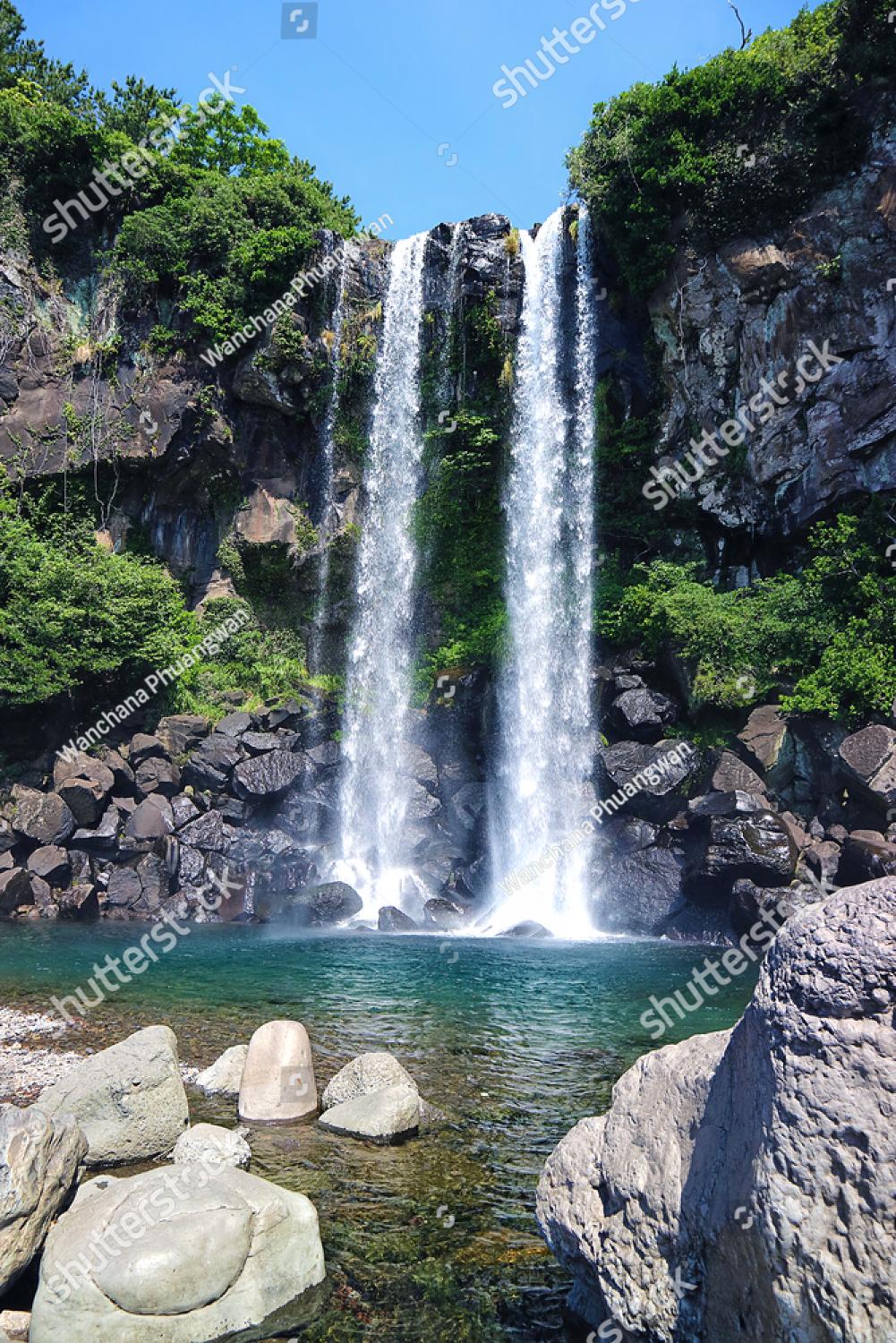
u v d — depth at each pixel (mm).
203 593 31625
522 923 20219
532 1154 6949
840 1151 3057
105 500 31266
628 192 26547
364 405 31688
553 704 26547
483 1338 4625
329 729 28875
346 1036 10297
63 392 31188
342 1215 5906
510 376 29547
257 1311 4762
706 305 25766
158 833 23031
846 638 20859
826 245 23781
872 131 23219
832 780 19859
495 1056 9586
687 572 25938
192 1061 9117
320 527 31328
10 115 31891
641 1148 4160
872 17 22766
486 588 30250
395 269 31797
